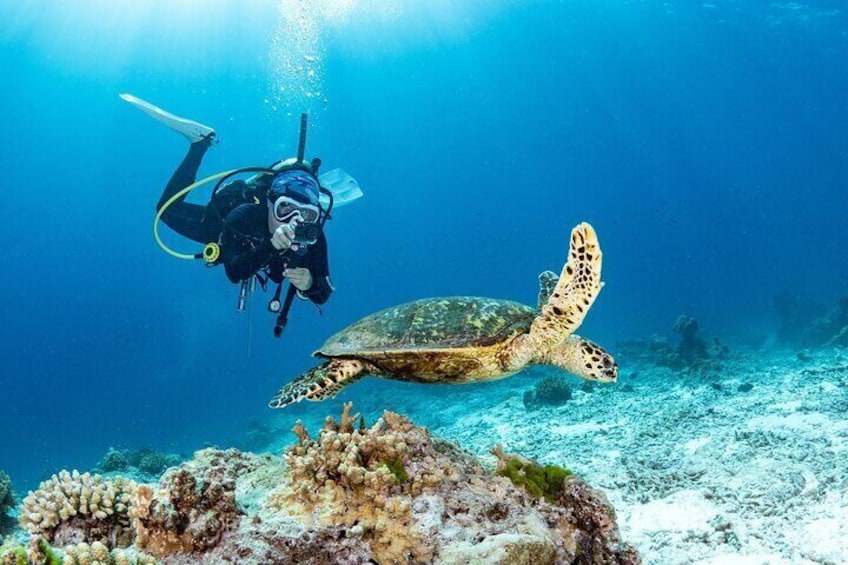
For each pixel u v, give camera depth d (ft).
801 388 36.04
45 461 82.48
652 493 21.40
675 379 50.75
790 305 80.02
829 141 295.89
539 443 35.09
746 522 16.83
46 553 8.71
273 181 21.36
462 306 15.25
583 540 12.24
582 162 325.83
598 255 12.59
